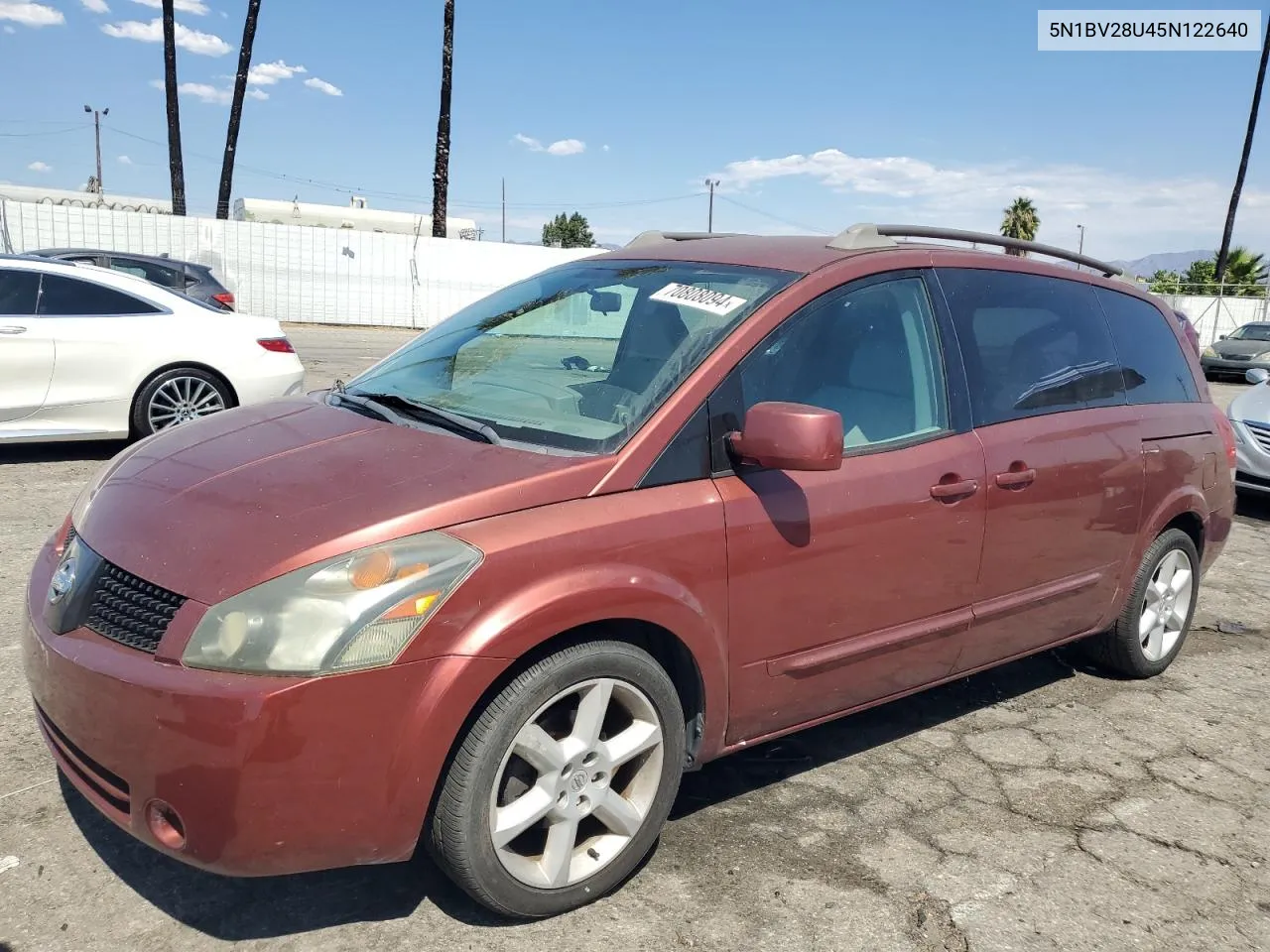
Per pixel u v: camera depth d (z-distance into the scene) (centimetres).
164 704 223
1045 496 370
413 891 275
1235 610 586
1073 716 421
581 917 268
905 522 324
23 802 303
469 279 2602
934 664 354
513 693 245
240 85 2388
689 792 339
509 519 251
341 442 287
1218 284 3609
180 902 263
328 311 2466
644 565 264
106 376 743
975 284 373
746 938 263
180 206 2492
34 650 259
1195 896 295
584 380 312
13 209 2094
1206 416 468
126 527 259
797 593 301
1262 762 387
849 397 323
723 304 316
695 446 283
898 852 308
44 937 247
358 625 228
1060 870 304
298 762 223
